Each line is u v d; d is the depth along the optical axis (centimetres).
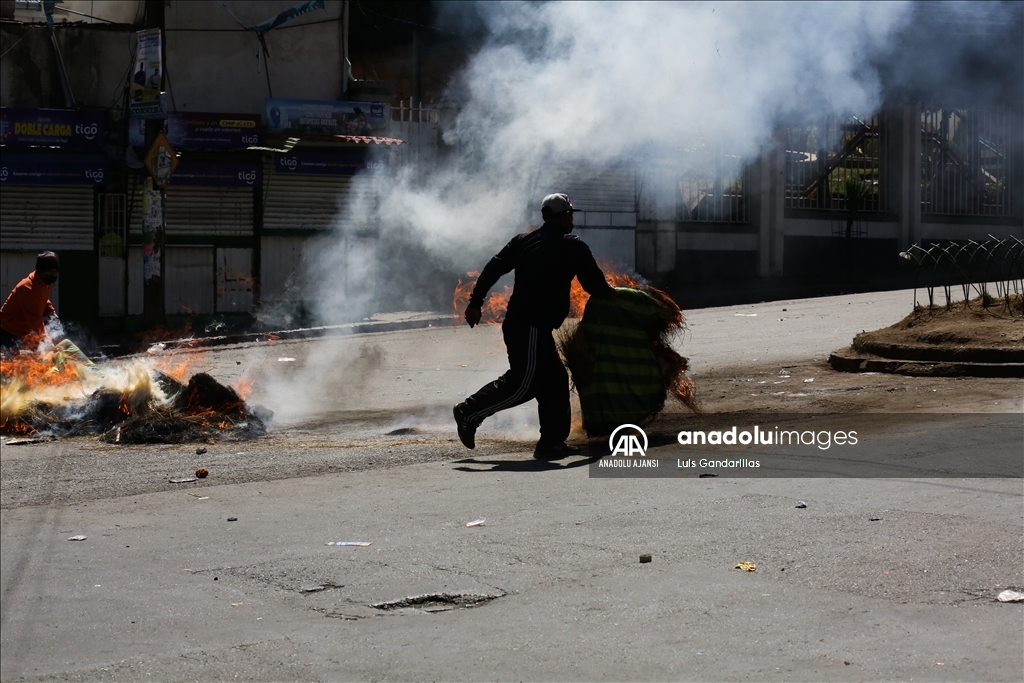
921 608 850
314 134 4356
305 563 1041
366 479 1425
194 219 4266
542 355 1509
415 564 1020
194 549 1112
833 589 897
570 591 924
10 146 4047
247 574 1018
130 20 4541
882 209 5659
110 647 844
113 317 4228
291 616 902
